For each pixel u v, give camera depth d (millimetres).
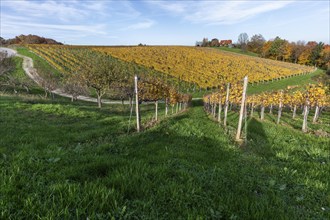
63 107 19203
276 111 40844
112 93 38375
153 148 8133
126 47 124875
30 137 9117
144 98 16375
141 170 5172
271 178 5816
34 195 3602
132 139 9430
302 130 17250
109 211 3514
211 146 9594
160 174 5074
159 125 13297
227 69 91688
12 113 15461
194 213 3607
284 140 12414
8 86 53125
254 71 92250
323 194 5047
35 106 18812
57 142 8766
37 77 56250
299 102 24047
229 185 5148
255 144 10562
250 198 4363
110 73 35219
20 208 3352
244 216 3744
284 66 113062
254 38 177875
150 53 108250
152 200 3951
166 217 3568
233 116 27344
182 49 128750
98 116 18281
